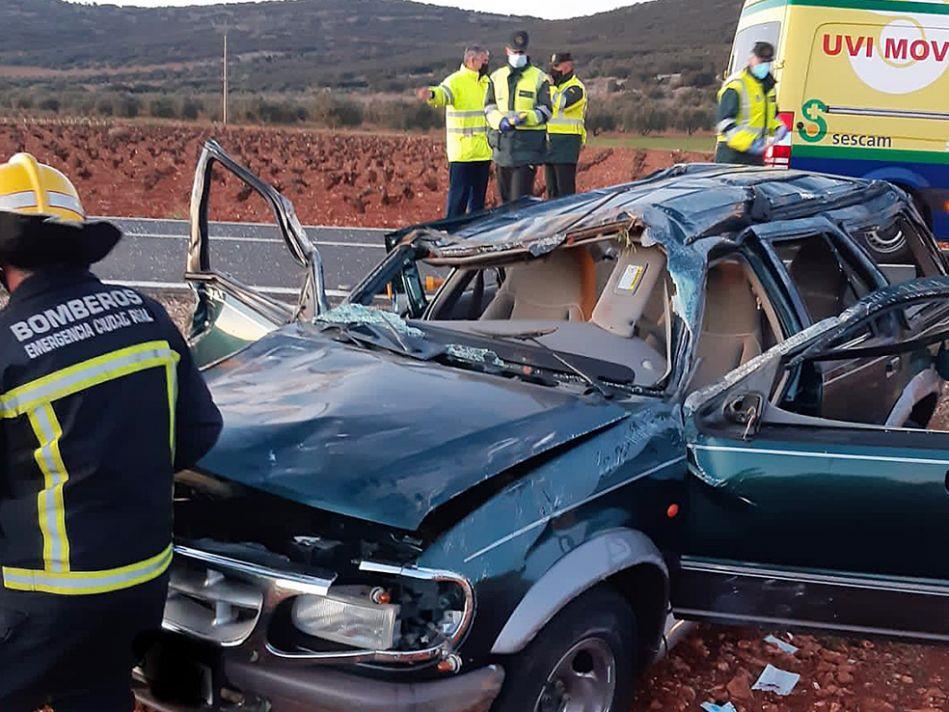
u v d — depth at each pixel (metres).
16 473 2.57
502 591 3.00
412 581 2.97
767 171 5.42
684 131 56.81
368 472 3.18
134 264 11.02
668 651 4.24
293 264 11.36
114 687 2.79
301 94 133.50
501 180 11.86
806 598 3.69
